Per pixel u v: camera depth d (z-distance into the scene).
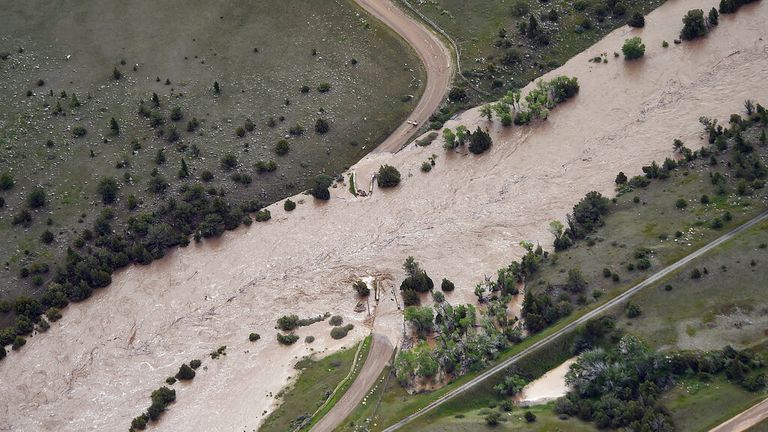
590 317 173.62
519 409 165.12
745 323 165.00
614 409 157.88
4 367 188.75
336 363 179.12
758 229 180.25
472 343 174.50
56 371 187.50
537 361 171.25
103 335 192.88
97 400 182.00
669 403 157.62
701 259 177.12
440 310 182.38
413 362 171.88
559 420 160.12
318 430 167.12
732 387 157.25
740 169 193.88
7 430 179.38
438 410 165.88
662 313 170.88
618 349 165.12
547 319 177.25
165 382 183.12
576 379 164.62
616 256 184.25
